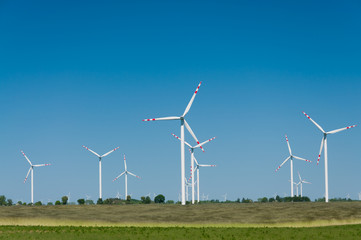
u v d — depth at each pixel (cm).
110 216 8944
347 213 8956
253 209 9481
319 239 6372
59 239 6297
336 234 6788
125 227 7762
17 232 7019
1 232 7012
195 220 8531
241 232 7006
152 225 8200
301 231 7131
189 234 6775
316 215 8800
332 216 8712
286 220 8438
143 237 6488
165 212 9300
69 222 8425
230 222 8338
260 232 7012
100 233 6900
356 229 7369
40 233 6906
